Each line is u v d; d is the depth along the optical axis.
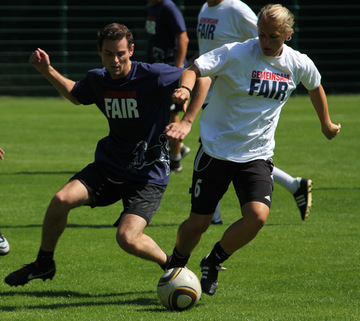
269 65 16.48
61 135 51.78
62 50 85.94
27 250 22.11
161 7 36.81
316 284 18.42
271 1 90.06
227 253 16.62
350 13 91.56
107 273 19.69
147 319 15.19
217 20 24.92
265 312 15.86
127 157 17.55
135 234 16.70
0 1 89.50
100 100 17.83
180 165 37.47
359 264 20.45
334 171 37.34
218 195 16.77
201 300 17.05
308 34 91.31
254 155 16.64
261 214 15.88
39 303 16.70
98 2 91.25
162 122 17.70
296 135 52.03
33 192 31.89
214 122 16.83
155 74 17.31
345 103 77.44
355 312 15.86
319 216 27.34
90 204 17.39
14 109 71.50
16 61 88.69
